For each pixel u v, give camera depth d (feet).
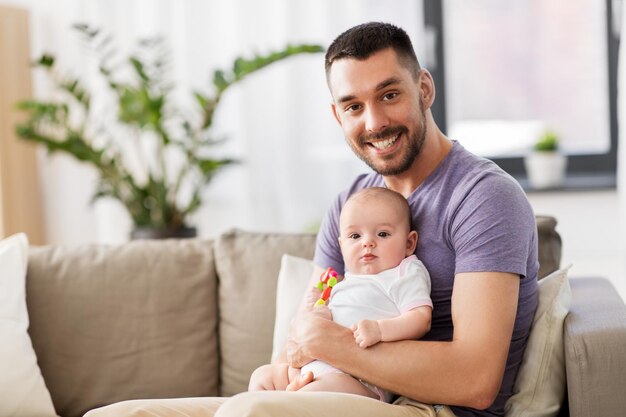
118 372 7.65
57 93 14.33
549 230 7.45
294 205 13.85
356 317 5.99
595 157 13.70
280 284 7.50
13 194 13.78
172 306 7.81
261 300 7.70
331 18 13.56
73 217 14.62
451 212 5.99
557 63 13.84
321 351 5.76
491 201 5.79
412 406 5.66
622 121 12.05
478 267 5.65
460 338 5.54
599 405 5.61
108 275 7.88
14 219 13.79
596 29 13.66
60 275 7.88
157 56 14.02
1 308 7.39
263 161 13.92
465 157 6.28
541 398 6.07
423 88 6.41
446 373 5.47
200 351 7.74
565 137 13.89
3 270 7.57
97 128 13.92
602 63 13.70
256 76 13.82
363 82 6.06
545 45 13.85
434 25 13.89
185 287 7.88
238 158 13.97
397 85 6.06
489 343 5.49
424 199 6.26
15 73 13.73
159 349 7.70
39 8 14.38
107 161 13.19
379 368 5.58
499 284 5.60
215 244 8.16
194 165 13.23
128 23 14.16
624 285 12.65
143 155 14.23
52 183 14.60
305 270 7.50
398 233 6.20
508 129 14.03
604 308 6.31
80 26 12.12
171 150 14.12
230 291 7.83
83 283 7.84
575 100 13.83
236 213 14.15
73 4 14.26
